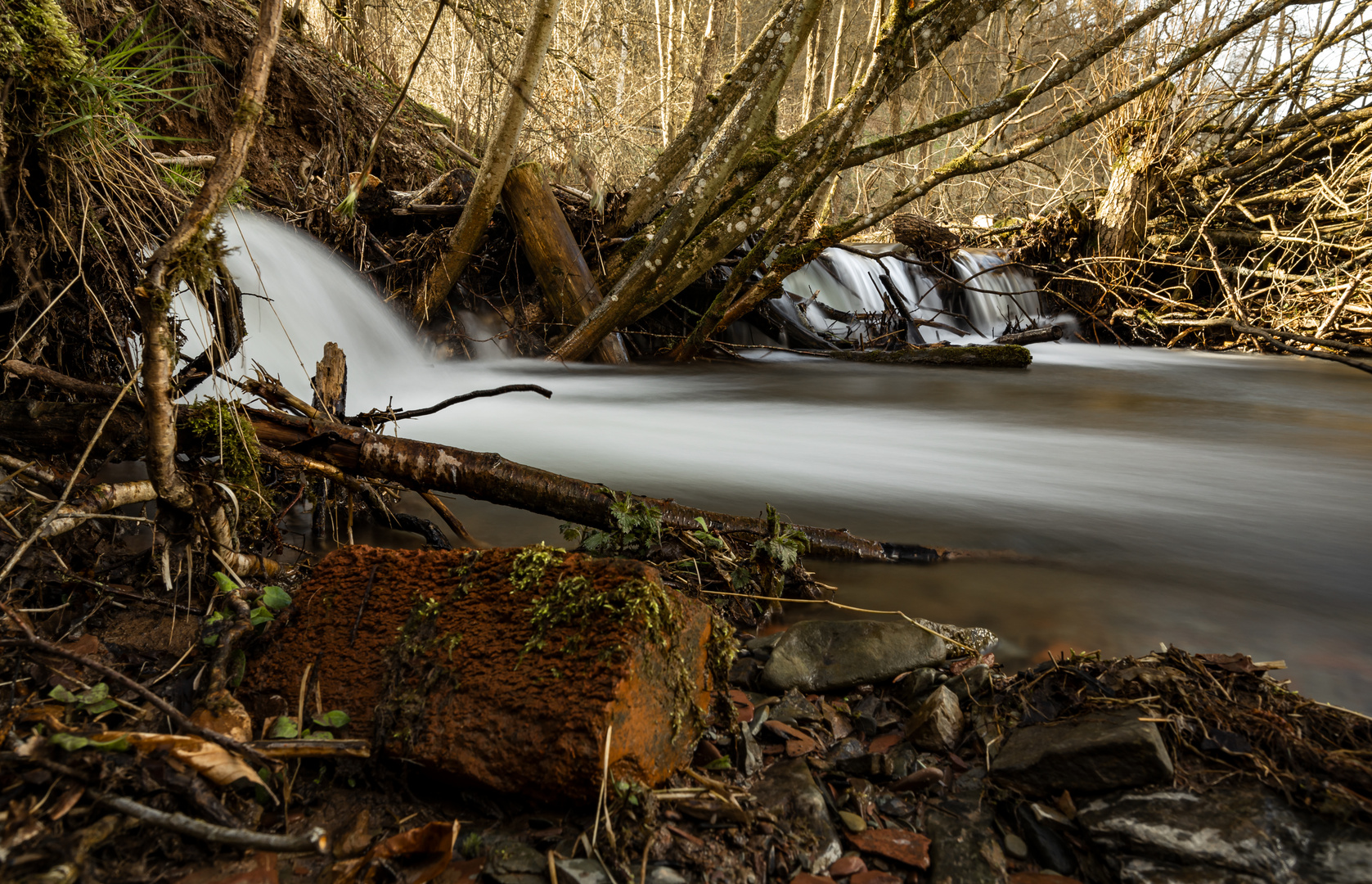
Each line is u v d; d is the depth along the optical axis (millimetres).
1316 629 3125
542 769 1717
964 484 5203
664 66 18328
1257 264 12852
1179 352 13102
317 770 1879
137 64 4066
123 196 3301
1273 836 1681
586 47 14617
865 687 2430
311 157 8172
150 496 2764
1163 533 4332
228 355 3445
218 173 2396
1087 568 3742
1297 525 4531
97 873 1491
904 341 12203
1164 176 13430
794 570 3270
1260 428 7508
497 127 7199
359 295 7602
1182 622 3146
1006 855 1779
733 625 2916
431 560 2180
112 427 2799
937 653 2510
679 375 9227
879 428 6965
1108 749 1901
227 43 7570
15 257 2941
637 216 9508
